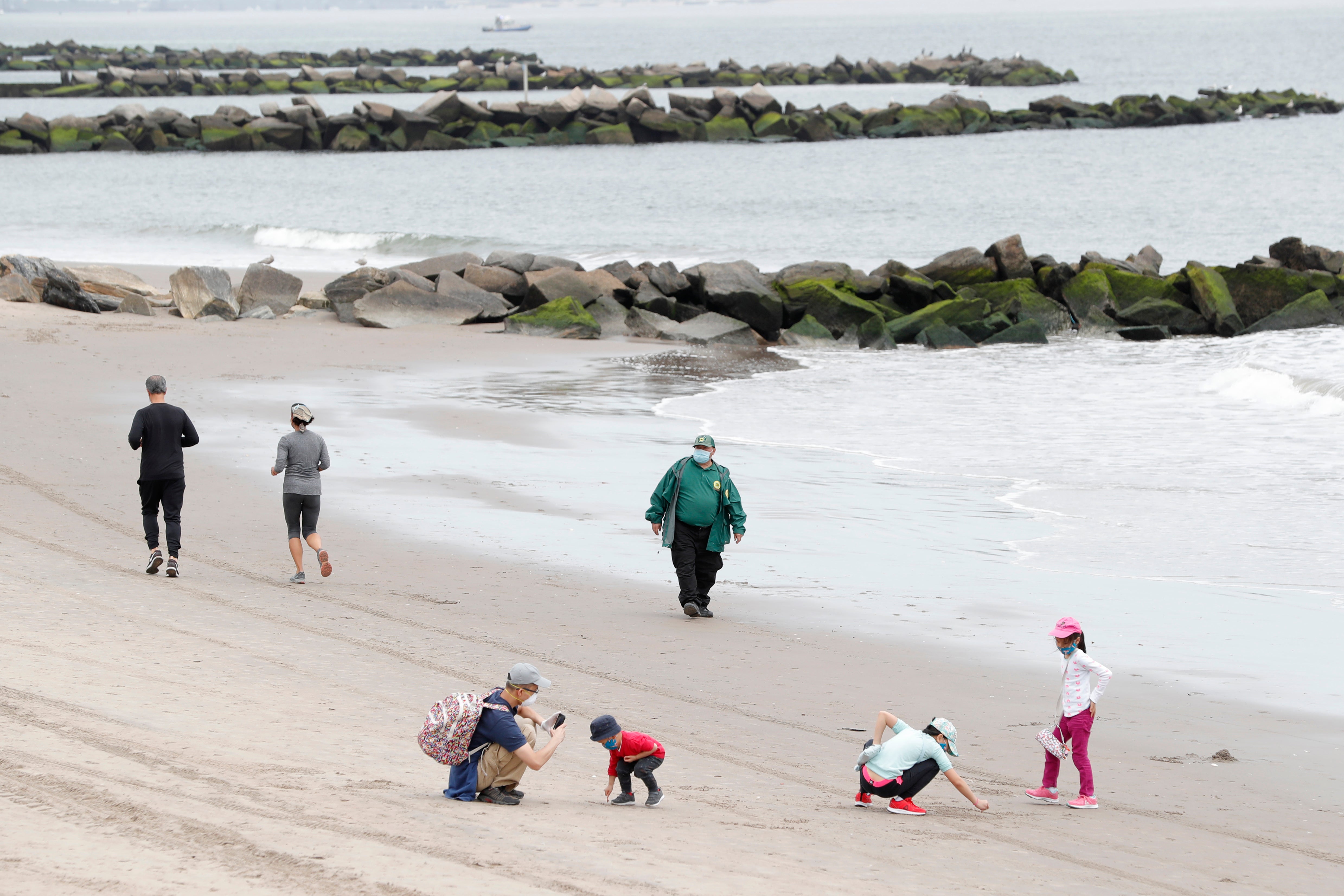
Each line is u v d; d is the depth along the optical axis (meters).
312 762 21.88
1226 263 144.38
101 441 57.81
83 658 27.50
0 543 39.78
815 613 38.28
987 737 28.39
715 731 27.62
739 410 74.12
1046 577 43.06
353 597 37.16
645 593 39.78
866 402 77.50
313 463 38.34
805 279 116.31
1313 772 26.83
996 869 20.03
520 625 35.50
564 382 82.12
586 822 20.34
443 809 20.03
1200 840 22.64
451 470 56.69
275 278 108.75
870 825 22.12
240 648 30.42
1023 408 75.56
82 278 108.06
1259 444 65.50
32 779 18.66
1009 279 117.75
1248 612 39.41
